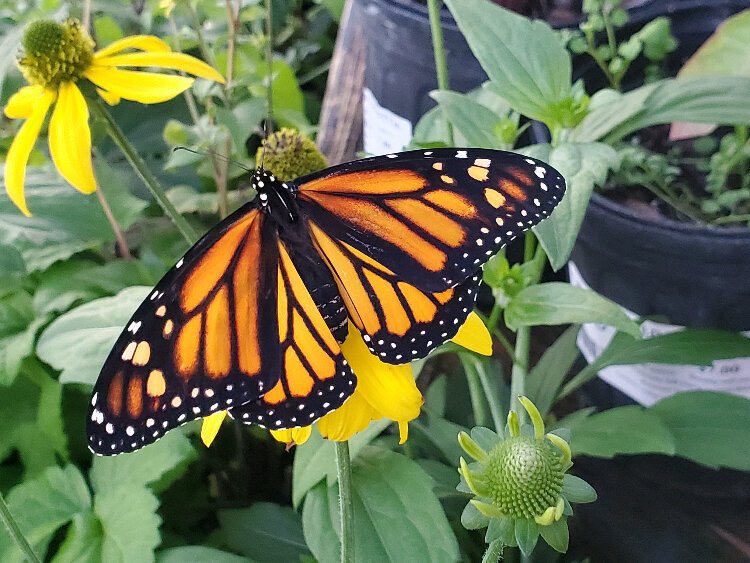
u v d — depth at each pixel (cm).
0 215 20
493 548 12
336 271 11
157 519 17
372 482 16
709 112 16
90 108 16
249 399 10
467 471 11
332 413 12
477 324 12
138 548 17
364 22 24
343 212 12
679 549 21
